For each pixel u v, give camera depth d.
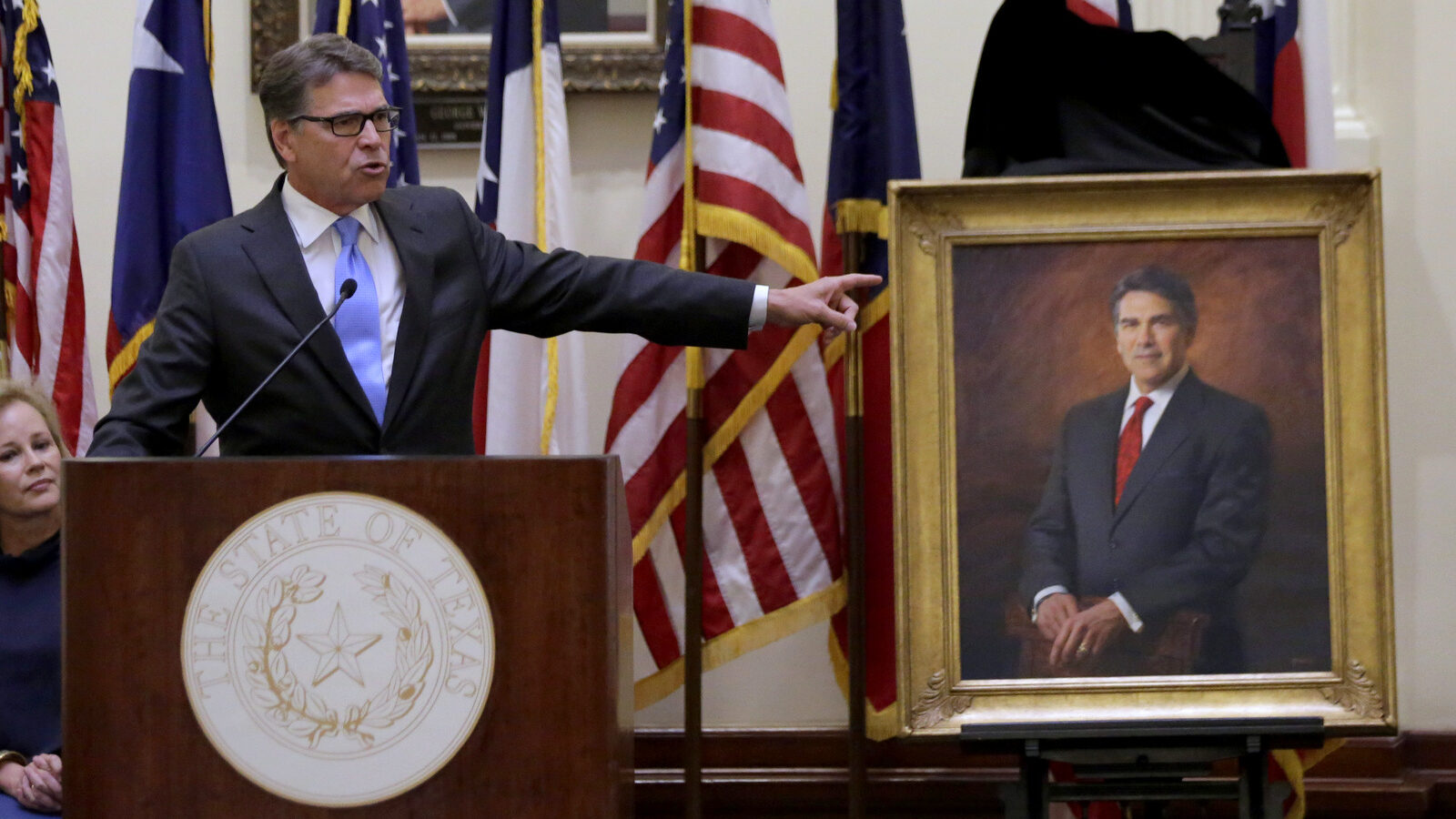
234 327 4.29
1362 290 5.42
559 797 2.94
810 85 7.91
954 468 5.48
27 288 7.20
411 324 4.36
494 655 2.96
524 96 7.12
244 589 2.96
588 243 7.91
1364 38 7.68
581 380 7.16
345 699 2.94
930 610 5.42
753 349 6.97
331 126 4.32
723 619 6.92
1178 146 5.75
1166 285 5.48
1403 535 7.54
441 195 4.76
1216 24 7.54
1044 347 5.51
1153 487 5.41
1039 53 5.81
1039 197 5.55
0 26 7.28
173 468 2.97
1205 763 5.36
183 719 2.94
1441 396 7.51
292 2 7.92
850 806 6.80
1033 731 5.24
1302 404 5.40
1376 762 7.46
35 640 5.50
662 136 7.05
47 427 5.79
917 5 7.94
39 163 7.16
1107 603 5.36
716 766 7.71
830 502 6.98
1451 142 7.52
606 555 2.97
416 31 7.96
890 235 5.54
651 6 7.89
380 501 2.97
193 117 6.93
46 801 5.15
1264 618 5.32
